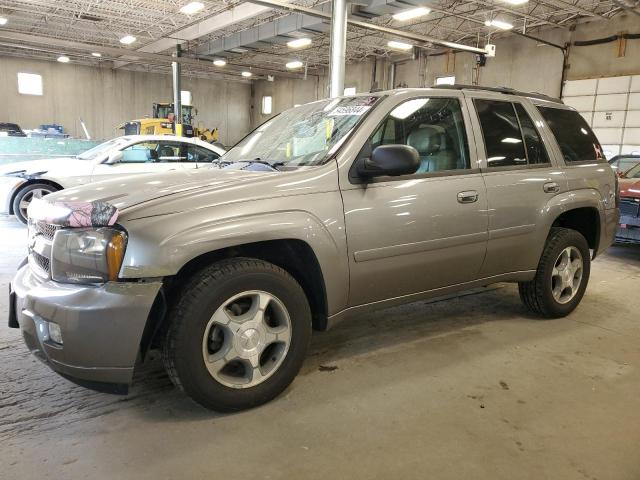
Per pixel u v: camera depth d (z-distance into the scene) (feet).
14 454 7.07
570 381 9.63
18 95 82.89
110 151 26.14
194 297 7.60
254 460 7.04
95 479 6.57
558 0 48.85
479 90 11.65
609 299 15.29
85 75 88.22
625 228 21.30
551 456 7.22
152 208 7.43
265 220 7.99
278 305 8.42
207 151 28.25
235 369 8.61
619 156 29.99
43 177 24.98
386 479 6.67
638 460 7.16
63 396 8.79
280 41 58.39
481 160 10.89
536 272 12.42
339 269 8.82
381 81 77.46
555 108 13.17
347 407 8.52
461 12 53.42
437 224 9.94
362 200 9.05
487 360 10.54
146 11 56.03
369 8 41.42
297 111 12.00
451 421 8.13
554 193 12.07
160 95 96.22
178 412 8.29
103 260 7.11
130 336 7.14
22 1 52.60
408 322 12.84
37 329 7.43
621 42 51.80
